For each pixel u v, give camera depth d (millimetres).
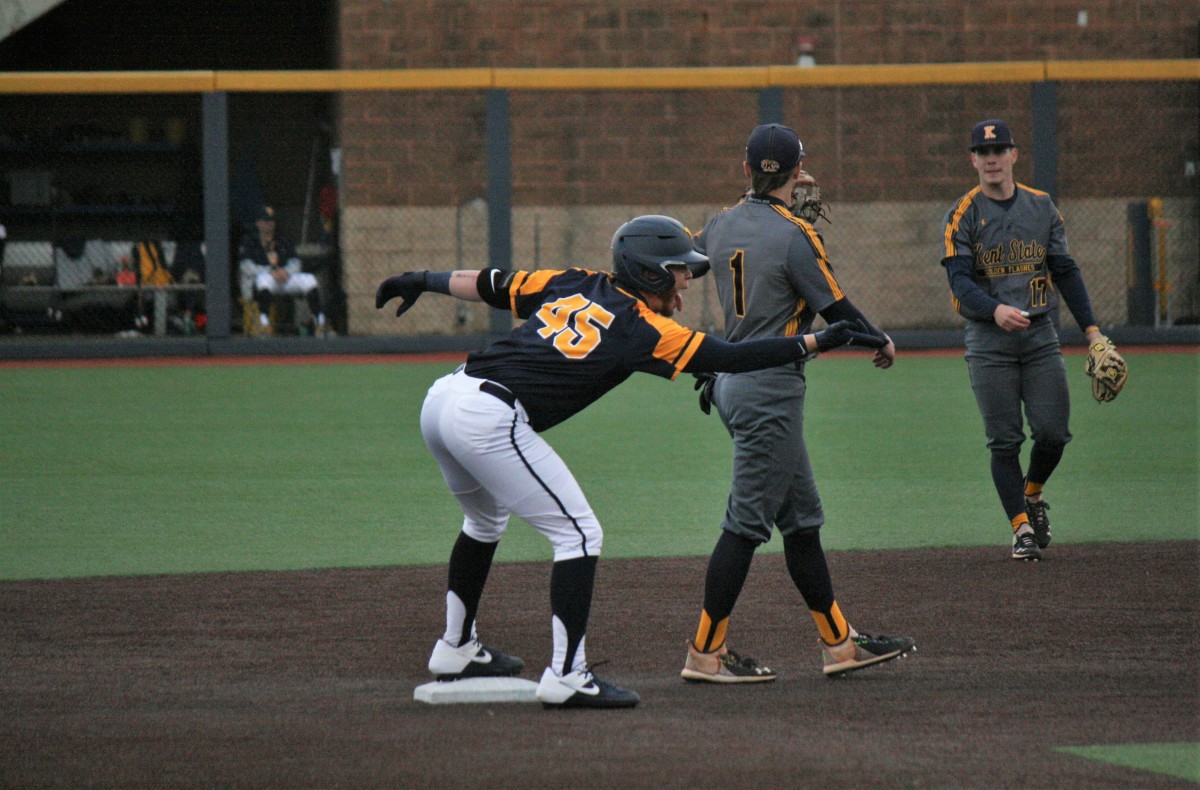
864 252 66750
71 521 28891
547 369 16453
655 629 20922
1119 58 67312
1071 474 33594
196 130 73750
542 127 66062
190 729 15844
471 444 16422
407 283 18312
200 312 64562
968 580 23844
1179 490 31656
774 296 18062
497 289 17797
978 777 13906
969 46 67062
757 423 17656
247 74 58844
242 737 15508
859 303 66938
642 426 41719
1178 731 15586
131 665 18859
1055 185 61031
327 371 55562
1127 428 40281
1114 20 67188
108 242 65188
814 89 66062
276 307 64125
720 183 66812
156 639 20234
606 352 16359
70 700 17156
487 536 17578
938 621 21141
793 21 66875
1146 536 27172
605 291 16875
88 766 14477
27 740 15414
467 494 17391
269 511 29891
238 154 73875
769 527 17875
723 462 35781
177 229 68500
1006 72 60062
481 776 14023
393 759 14633
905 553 25969
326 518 29203
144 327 64438
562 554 16688
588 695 16703
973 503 30688
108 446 38094
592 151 66312
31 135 71375
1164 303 64875
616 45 66625
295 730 15805
